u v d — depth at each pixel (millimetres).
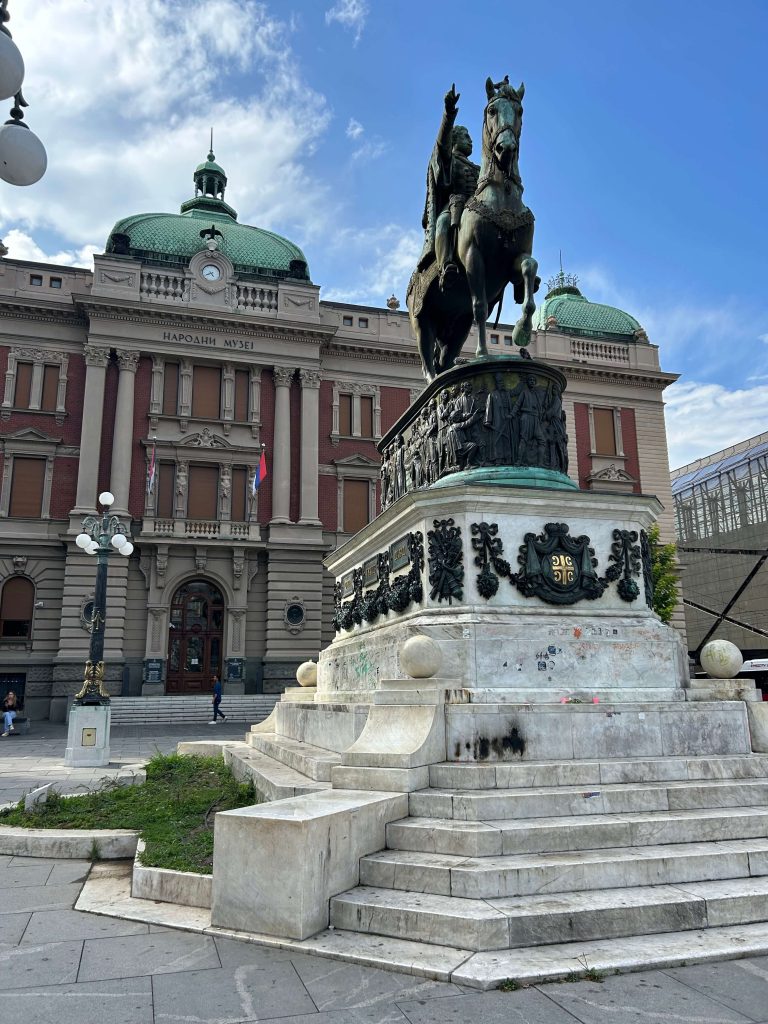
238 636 33250
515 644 6738
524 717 6047
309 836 4344
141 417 34156
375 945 4098
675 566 39188
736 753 6430
